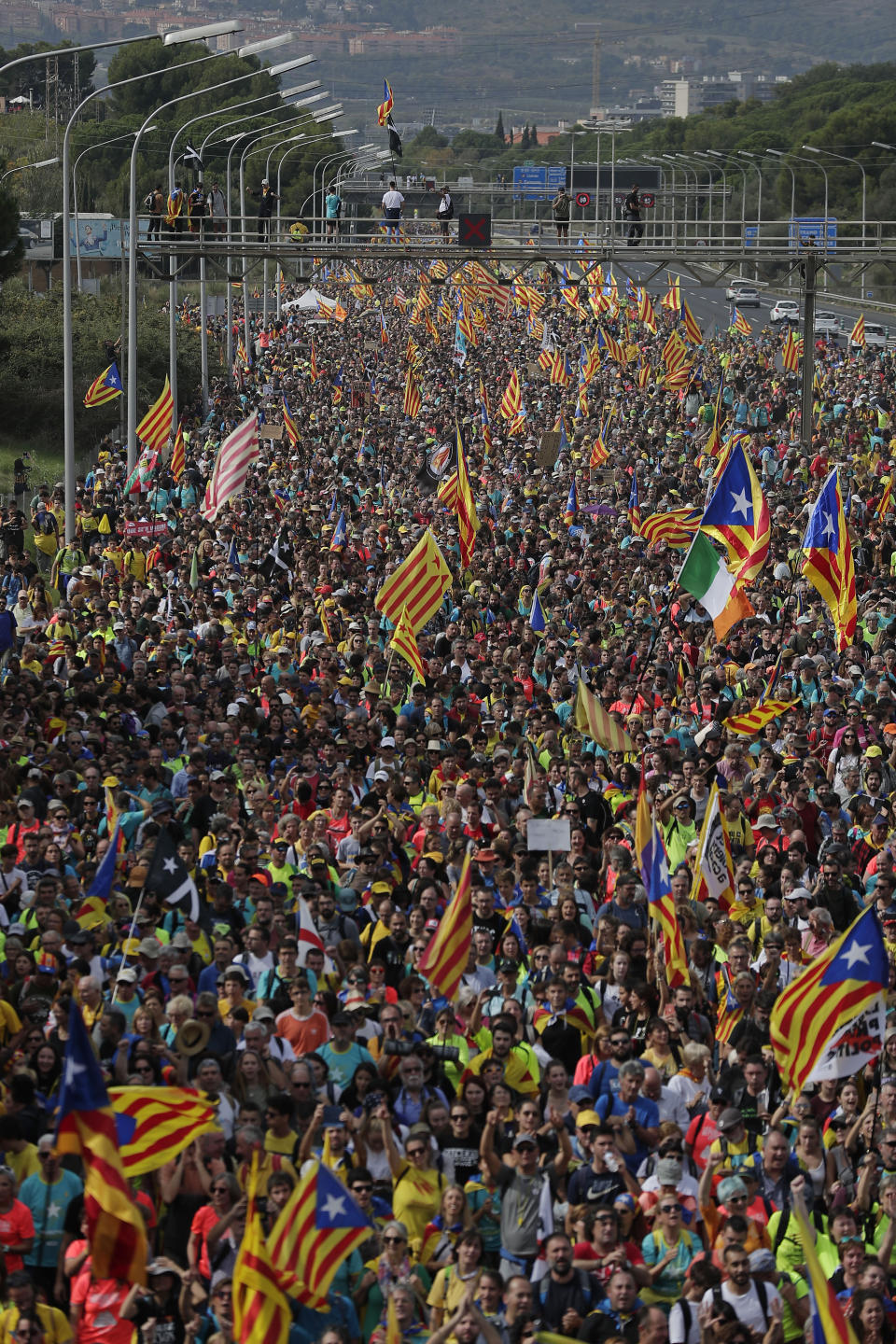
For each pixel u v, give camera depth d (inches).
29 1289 1391.5
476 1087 1670.8
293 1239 1409.9
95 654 3550.7
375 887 2206.0
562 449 7450.8
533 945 2084.2
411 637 3356.3
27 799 2453.2
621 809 2659.9
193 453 7529.5
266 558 4734.3
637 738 2982.3
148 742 2763.3
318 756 2800.2
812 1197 1628.9
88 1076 1382.9
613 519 5713.6
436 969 1892.2
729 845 2576.3
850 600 3577.8
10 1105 1658.5
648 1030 1857.8
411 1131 1600.6
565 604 4256.9
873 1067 1840.6
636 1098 1706.4
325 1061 1764.3
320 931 2085.4
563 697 3233.3
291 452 7450.8
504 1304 1422.2
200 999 1764.3
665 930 1988.2
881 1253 1513.3
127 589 4315.9
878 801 2721.5
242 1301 1363.2
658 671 3440.0
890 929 2171.5
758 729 2994.6
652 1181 1572.3
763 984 1946.4
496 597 4205.2
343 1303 1461.6
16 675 3137.3
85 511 5895.7
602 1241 1469.0
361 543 5088.6
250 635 3939.5
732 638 3794.3
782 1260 1533.0
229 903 2122.3
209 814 2491.4
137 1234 1374.3
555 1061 1732.3
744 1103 1768.0
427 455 7313.0
